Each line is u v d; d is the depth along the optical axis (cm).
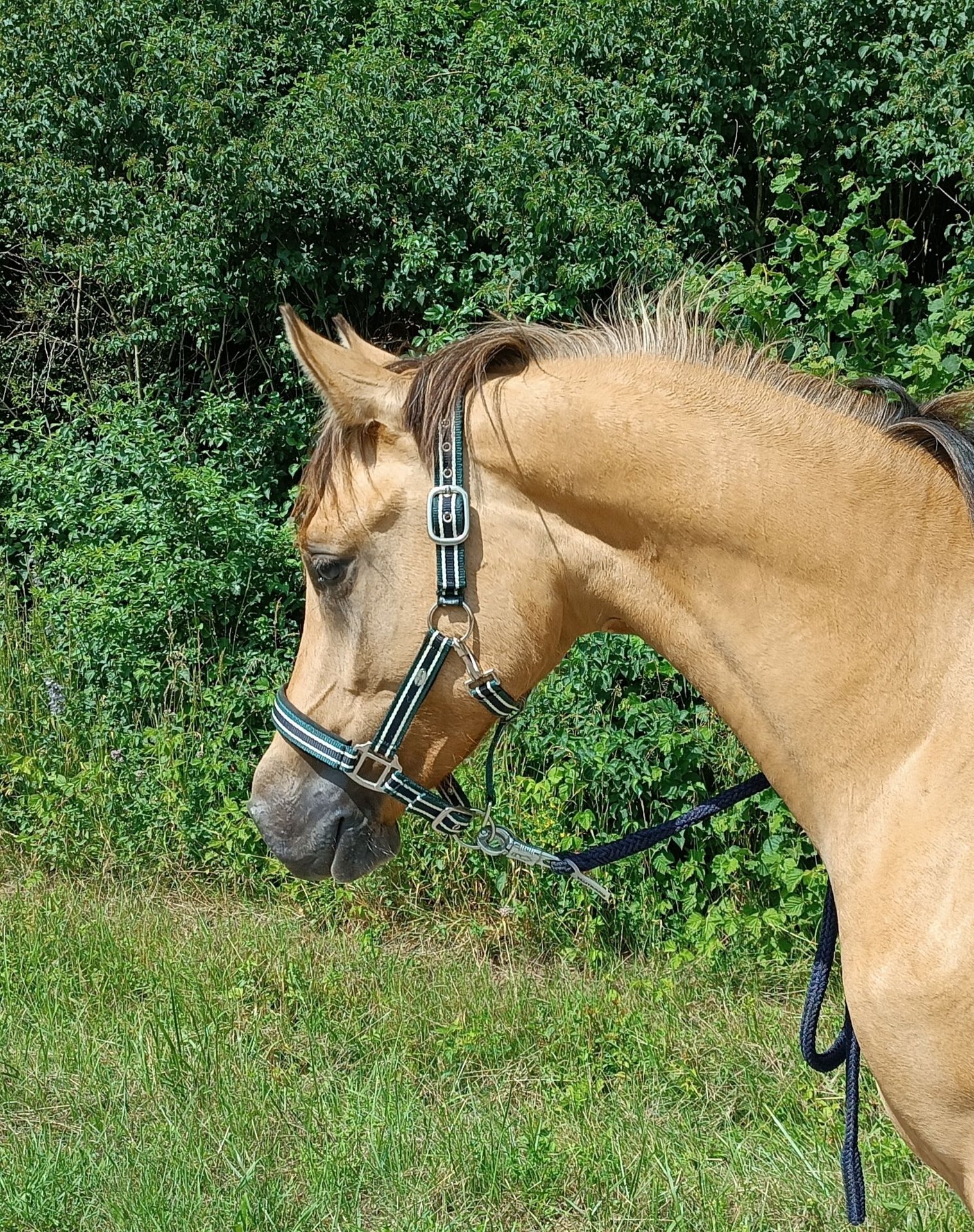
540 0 711
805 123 635
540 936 448
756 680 173
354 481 184
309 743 194
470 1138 319
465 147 634
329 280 692
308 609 199
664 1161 309
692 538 173
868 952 163
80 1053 363
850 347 468
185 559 552
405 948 451
